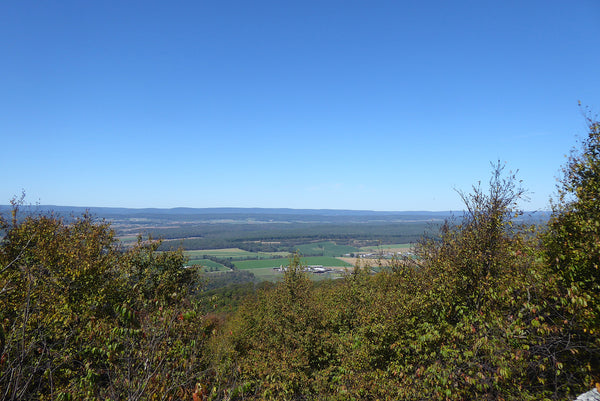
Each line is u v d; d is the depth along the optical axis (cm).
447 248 1127
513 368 670
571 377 646
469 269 970
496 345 679
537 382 705
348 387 1111
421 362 859
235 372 668
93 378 531
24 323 486
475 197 1022
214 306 1081
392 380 927
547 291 756
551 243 874
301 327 1872
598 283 746
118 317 579
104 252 1909
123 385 539
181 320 614
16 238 1473
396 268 1443
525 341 696
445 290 962
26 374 548
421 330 952
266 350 1908
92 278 1445
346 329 1884
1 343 478
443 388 711
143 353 550
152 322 584
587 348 639
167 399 552
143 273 1884
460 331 800
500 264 907
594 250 711
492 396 677
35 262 1326
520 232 958
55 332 813
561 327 666
